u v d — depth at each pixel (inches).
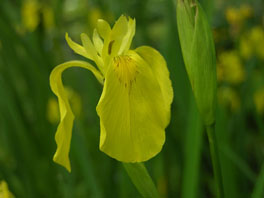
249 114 32.4
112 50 13.7
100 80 14.1
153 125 13.4
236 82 31.5
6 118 26.3
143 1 29.4
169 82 13.8
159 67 13.9
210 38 13.8
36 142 27.6
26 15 31.9
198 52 13.8
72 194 20.8
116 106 13.2
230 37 37.5
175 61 23.5
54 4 31.5
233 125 27.6
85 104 34.0
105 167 24.3
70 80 33.7
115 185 24.3
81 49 14.1
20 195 24.8
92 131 30.6
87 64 13.9
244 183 25.0
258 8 37.7
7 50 27.1
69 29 43.0
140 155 13.3
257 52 31.4
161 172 25.9
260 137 31.3
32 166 25.7
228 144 21.7
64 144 13.6
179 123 27.3
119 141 13.1
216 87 14.0
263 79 33.1
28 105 32.9
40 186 26.7
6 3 30.2
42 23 32.3
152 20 39.8
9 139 26.1
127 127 13.3
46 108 28.1
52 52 31.7
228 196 20.9
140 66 13.6
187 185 18.7
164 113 13.6
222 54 33.6
